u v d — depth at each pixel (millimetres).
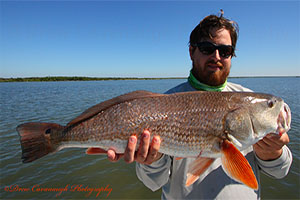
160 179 622
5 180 1583
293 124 2742
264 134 581
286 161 596
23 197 1398
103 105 604
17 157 1934
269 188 1409
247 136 582
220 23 667
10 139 2371
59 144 615
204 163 577
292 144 2039
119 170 1759
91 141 593
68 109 4301
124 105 592
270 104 601
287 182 1440
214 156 579
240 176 529
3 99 6340
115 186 1544
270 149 579
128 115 580
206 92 620
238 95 615
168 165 632
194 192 594
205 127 577
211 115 583
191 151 577
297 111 3598
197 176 562
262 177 1537
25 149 617
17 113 3838
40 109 4297
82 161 1915
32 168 1765
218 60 668
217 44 664
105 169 1771
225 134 579
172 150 575
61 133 614
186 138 573
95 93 8773
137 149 568
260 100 603
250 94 620
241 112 585
